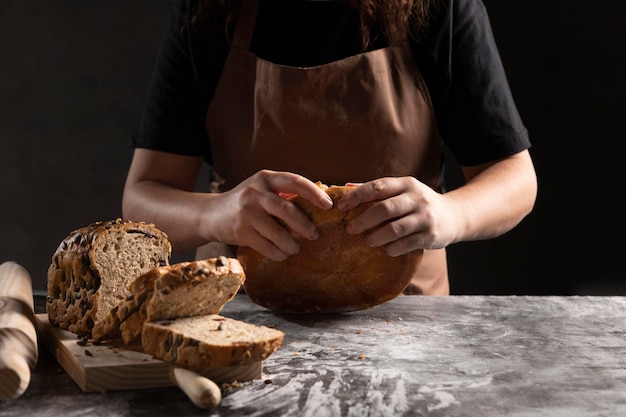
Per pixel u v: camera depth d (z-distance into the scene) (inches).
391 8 68.3
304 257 54.7
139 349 43.3
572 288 116.6
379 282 56.0
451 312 57.8
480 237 63.3
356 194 52.8
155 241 49.6
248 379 41.6
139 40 121.9
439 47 68.9
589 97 114.0
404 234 53.8
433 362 45.3
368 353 47.0
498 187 66.0
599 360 45.9
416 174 71.8
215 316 44.9
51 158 123.3
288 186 53.3
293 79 68.5
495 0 113.9
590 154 114.7
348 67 68.4
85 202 124.4
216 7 69.7
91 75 122.2
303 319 55.6
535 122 115.2
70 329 47.1
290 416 37.0
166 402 38.9
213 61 70.3
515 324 54.3
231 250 72.4
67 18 120.9
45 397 39.4
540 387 41.0
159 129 71.7
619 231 114.9
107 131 123.4
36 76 121.7
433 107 71.3
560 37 113.5
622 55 112.6
